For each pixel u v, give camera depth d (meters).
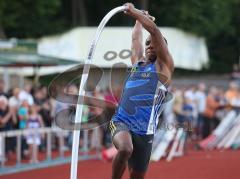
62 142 19.97
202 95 26.11
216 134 24.17
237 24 39.69
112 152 19.28
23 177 15.46
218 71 38.44
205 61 31.09
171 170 17.08
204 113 25.78
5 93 19.14
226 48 39.88
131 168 8.79
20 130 17.97
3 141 17.20
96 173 16.27
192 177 15.58
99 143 20.84
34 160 18.36
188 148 24.00
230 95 27.00
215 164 18.59
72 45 26.48
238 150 23.67
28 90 19.53
